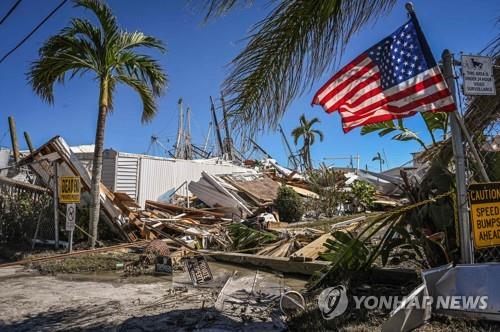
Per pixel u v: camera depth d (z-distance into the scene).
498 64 4.36
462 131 4.44
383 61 4.41
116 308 5.42
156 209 15.88
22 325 4.83
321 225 15.17
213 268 8.27
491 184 4.06
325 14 3.30
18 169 16.17
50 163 12.10
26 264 8.95
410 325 3.79
